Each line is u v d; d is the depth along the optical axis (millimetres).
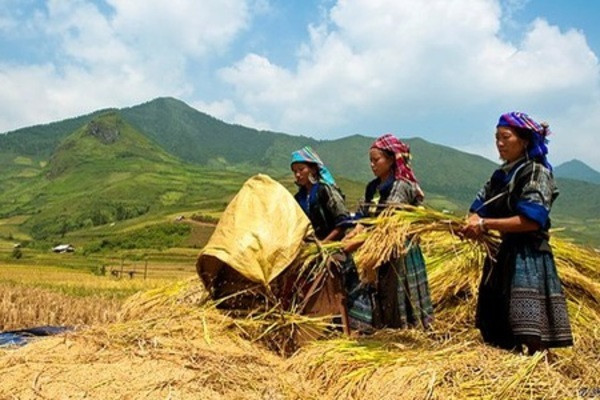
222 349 4465
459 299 5980
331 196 5598
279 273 4938
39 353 4141
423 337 5012
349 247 5215
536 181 4473
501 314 4664
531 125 4523
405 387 3734
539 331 4406
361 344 4613
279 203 5109
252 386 3857
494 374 3811
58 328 6215
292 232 5020
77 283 37531
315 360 4316
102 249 109312
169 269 65438
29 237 185750
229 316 5039
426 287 5410
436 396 3609
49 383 3666
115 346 4238
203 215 132375
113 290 31484
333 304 5242
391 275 5359
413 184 5453
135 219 161000
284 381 4062
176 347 4238
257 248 4941
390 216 5066
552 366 4227
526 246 4531
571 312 5664
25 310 13836
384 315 5434
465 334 5352
